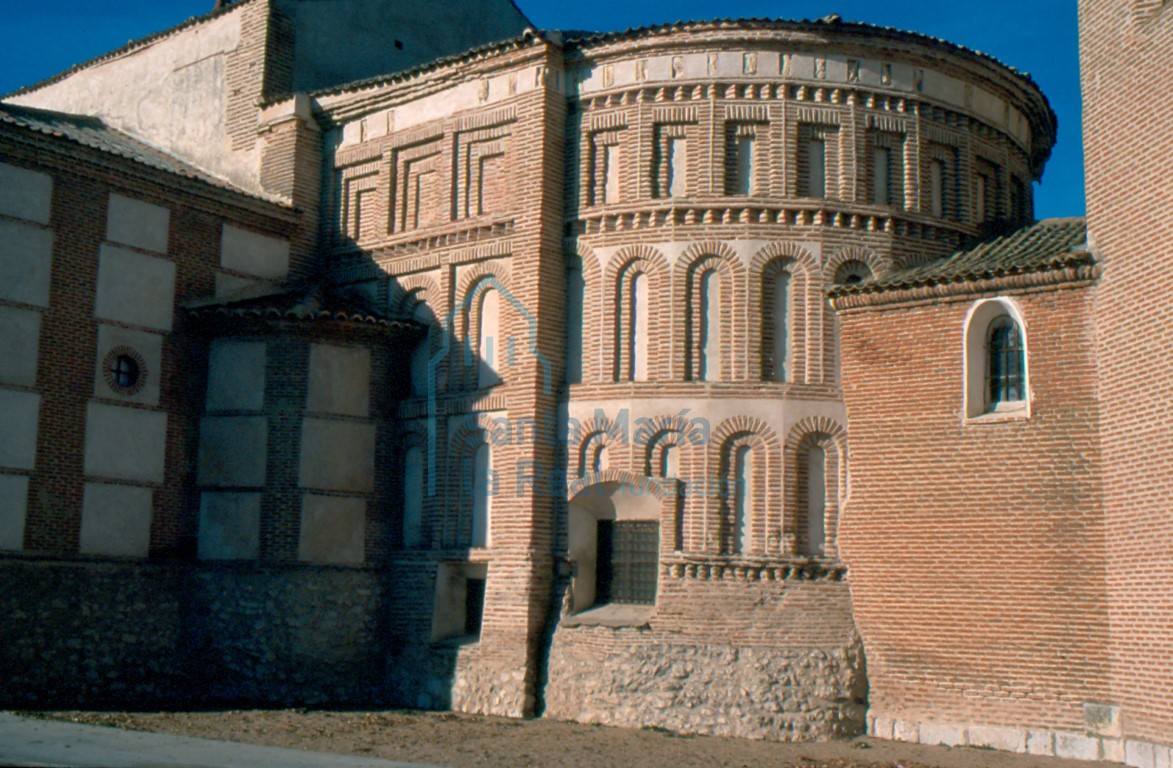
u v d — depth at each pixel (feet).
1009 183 114.01
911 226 104.17
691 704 93.56
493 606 102.32
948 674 88.48
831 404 99.50
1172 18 80.53
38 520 98.73
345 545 108.37
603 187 105.70
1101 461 83.82
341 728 90.33
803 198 101.76
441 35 140.46
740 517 98.32
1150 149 81.61
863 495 93.50
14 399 98.27
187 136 128.88
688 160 103.09
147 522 105.70
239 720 91.97
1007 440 87.81
